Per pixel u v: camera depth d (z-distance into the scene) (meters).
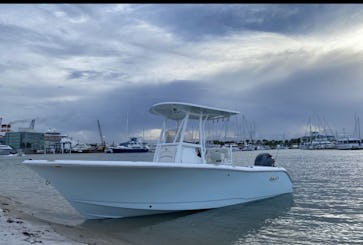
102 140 108.62
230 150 13.20
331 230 9.47
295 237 8.86
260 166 13.34
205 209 11.34
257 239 8.71
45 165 9.46
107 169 9.29
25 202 14.83
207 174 10.82
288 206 12.55
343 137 108.50
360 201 13.59
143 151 89.31
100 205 10.14
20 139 115.81
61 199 15.84
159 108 11.86
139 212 10.48
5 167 44.62
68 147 105.62
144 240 8.55
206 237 8.88
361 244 8.26
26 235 7.40
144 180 9.89
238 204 12.17
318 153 81.38
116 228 9.66
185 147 11.83
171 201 10.59
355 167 32.31
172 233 9.22
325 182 19.89
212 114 12.72
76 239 7.77
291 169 30.30
